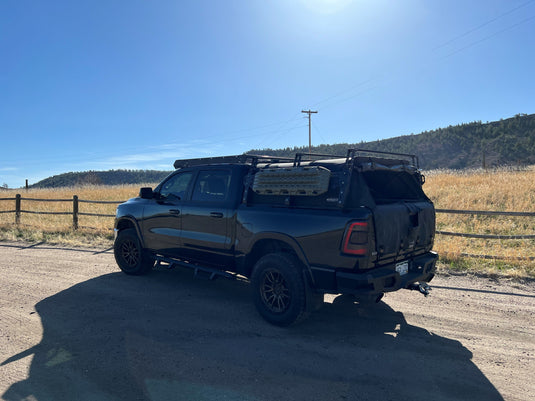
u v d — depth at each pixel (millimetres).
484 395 2936
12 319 4492
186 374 3193
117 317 4543
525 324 4438
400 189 4805
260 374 3211
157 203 5848
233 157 5152
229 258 4867
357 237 3650
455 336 4082
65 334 4039
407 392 2963
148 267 6391
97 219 14305
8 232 11641
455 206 13125
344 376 3201
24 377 3146
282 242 4336
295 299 4012
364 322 4457
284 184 4180
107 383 3041
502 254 7367
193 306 4945
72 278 6387
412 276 4262
